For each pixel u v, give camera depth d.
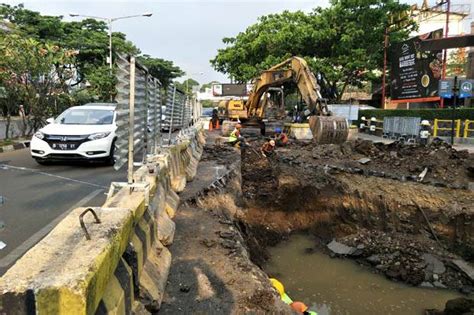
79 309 1.85
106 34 34.69
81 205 6.59
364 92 44.16
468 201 9.72
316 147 14.95
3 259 4.40
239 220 8.77
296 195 11.39
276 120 20.77
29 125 18.36
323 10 28.31
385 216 10.23
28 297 1.81
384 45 28.36
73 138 9.78
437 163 11.82
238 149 15.23
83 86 32.75
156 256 4.09
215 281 4.22
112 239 2.45
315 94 13.17
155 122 6.41
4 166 10.06
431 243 9.43
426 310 7.14
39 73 17.16
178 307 3.68
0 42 15.59
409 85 26.33
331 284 8.10
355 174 12.04
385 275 8.45
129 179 3.95
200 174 9.90
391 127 22.05
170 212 5.91
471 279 8.09
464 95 22.34
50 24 29.94
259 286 4.23
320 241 10.39
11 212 6.15
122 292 2.55
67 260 2.09
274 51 28.33
